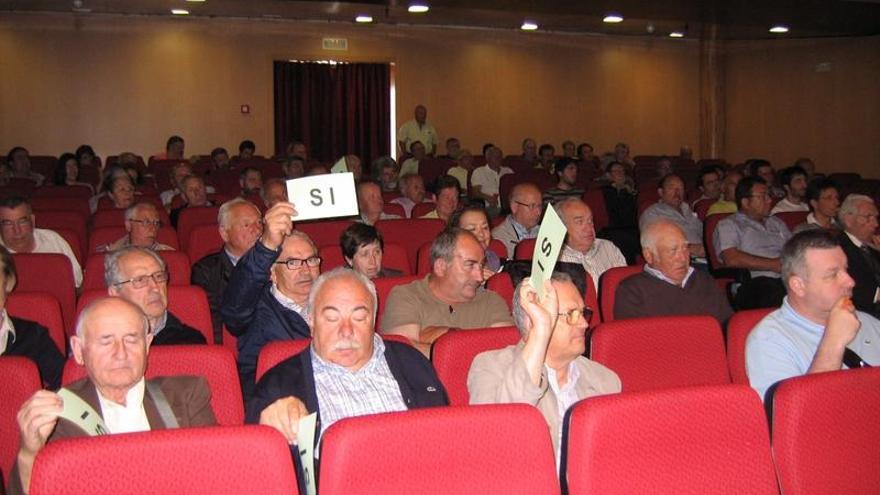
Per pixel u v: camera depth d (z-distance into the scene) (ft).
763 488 7.18
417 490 6.46
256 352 11.77
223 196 28.35
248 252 11.58
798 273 10.29
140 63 48.21
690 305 13.80
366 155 52.01
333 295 8.95
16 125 46.78
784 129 54.39
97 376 7.97
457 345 9.62
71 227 21.83
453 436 6.57
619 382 9.57
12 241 17.37
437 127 52.60
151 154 48.73
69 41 47.19
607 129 55.83
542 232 8.02
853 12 41.27
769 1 38.40
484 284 14.29
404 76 51.70
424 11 46.06
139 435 6.12
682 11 41.19
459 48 52.49
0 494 7.72
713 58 55.16
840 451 7.48
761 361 10.37
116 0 43.21
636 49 55.77
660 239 13.79
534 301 8.17
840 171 52.13
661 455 6.95
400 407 9.05
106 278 11.35
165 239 19.40
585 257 16.83
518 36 53.47
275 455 6.25
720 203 26.89
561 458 7.29
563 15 46.50
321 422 8.73
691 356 10.62
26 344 11.02
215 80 49.19
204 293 12.36
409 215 27.43
